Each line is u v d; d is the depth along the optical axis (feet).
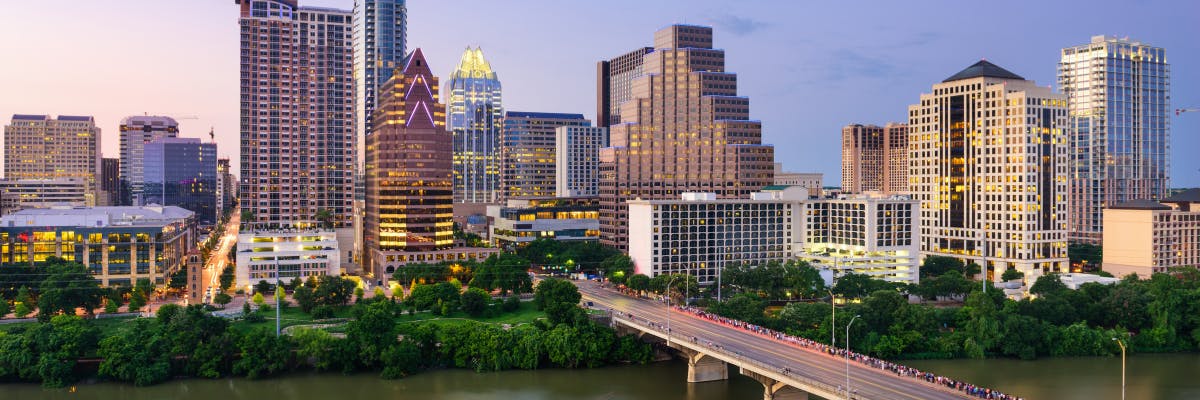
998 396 618.44
